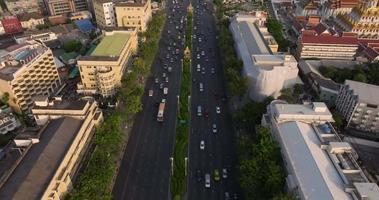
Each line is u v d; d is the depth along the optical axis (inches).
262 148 6850.4
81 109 7475.4
